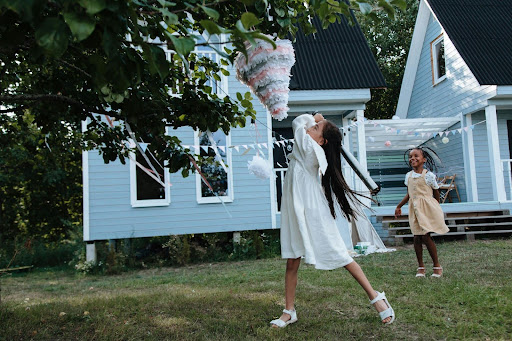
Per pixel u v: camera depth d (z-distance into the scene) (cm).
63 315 351
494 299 338
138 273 783
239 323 301
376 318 301
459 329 269
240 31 133
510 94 939
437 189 473
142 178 895
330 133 301
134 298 414
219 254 882
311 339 261
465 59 991
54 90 316
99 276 790
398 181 1283
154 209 887
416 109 1368
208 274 641
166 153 329
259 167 303
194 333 287
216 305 367
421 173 481
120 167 881
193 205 901
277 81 225
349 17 191
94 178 870
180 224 893
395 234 888
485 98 977
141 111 264
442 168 1191
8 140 448
